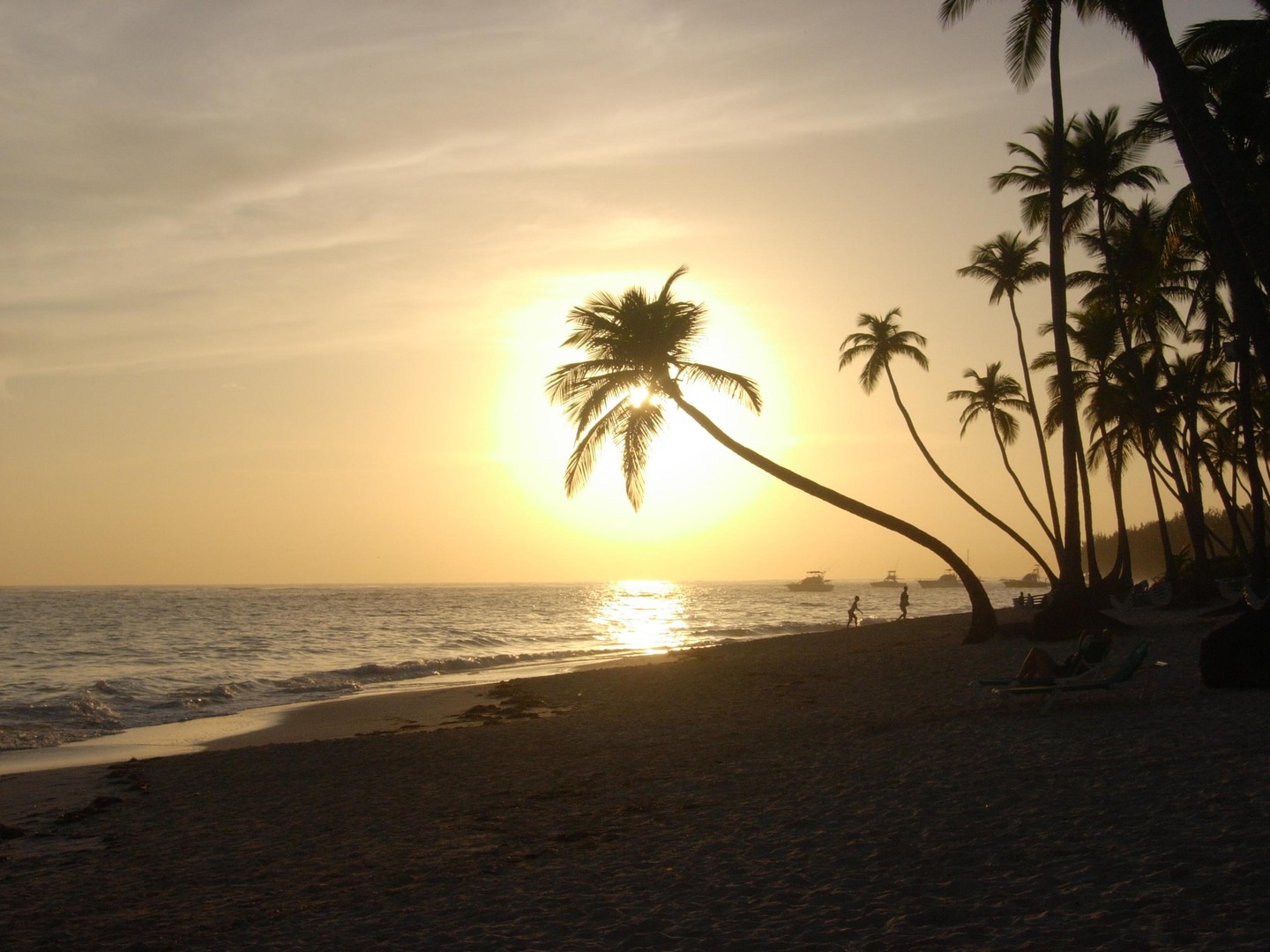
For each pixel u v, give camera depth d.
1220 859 5.71
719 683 21.64
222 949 6.10
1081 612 22.34
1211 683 12.43
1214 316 31.66
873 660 23.45
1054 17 22.42
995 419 46.19
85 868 8.73
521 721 18.20
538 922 6.04
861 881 6.19
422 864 7.86
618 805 9.60
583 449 23.22
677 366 23.00
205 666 37.44
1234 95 18.25
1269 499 49.88
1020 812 7.41
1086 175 30.97
